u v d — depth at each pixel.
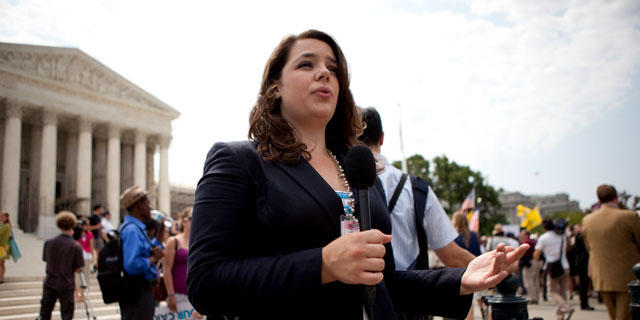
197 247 1.69
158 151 49.62
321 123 2.17
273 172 1.84
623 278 6.47
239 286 1.57
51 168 40.53
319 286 1.54
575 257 14.66
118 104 46.47
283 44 2.23
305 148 1.95
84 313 12.78
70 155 46.34
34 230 39.91
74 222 9.37
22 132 45.41
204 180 1.82
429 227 3.71
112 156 45.16
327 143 2.42
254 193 1.81
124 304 5.91
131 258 5.89
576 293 16.83
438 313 2.06
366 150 1.74
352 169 1.71
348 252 1.47
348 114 2.44
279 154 1.87
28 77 40.25
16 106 39.41
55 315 12.40
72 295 9.04
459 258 3.68
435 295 2.02
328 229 1.77
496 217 70.31
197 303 1.66
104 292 5.85
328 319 1.60
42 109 41.62
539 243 13.69
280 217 1.74
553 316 11.48
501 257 1.82
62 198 40.84
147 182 53.00
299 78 2.11
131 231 6.06
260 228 1.76
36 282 15.28
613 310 6.79
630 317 6.47
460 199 68.56
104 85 46.03
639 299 4.80
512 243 12.77
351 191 2.04
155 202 52.47
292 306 1.54
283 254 1.73
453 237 3.71
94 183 48.06
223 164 1.82
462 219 7.62
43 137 40.91
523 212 14.70
